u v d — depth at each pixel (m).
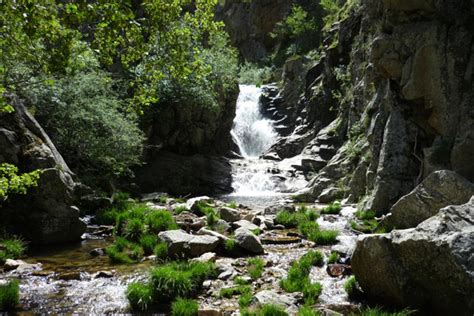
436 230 5.67
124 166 18.34
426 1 11.71
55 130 16.34
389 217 10.61
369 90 17.55
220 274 7.76
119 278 7.98
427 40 11.80
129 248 9.90
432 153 11.45
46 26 5.74
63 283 7.73
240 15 46.97
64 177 11.54
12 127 11.33
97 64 17.11
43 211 10.71
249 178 24.12
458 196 9.40
